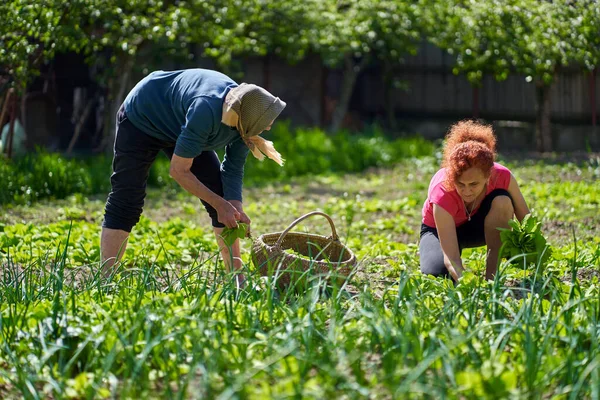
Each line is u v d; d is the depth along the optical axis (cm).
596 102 1956
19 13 991
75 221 864
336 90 2119
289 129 1991
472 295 442
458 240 570
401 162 1574
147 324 373
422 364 313
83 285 518
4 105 1181
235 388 294
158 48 1438
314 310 407
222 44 1433
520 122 1977
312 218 952
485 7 1378
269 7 1468
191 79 499
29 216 933
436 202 534
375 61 2038
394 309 396
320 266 491
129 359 339
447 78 2047
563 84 1936
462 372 319
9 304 420
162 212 1016
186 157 480
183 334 360
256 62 1984
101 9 1163
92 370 358
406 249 705
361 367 347
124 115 538
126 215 548
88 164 1368
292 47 1577
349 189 1271
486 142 537
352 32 1586
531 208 952
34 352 371
